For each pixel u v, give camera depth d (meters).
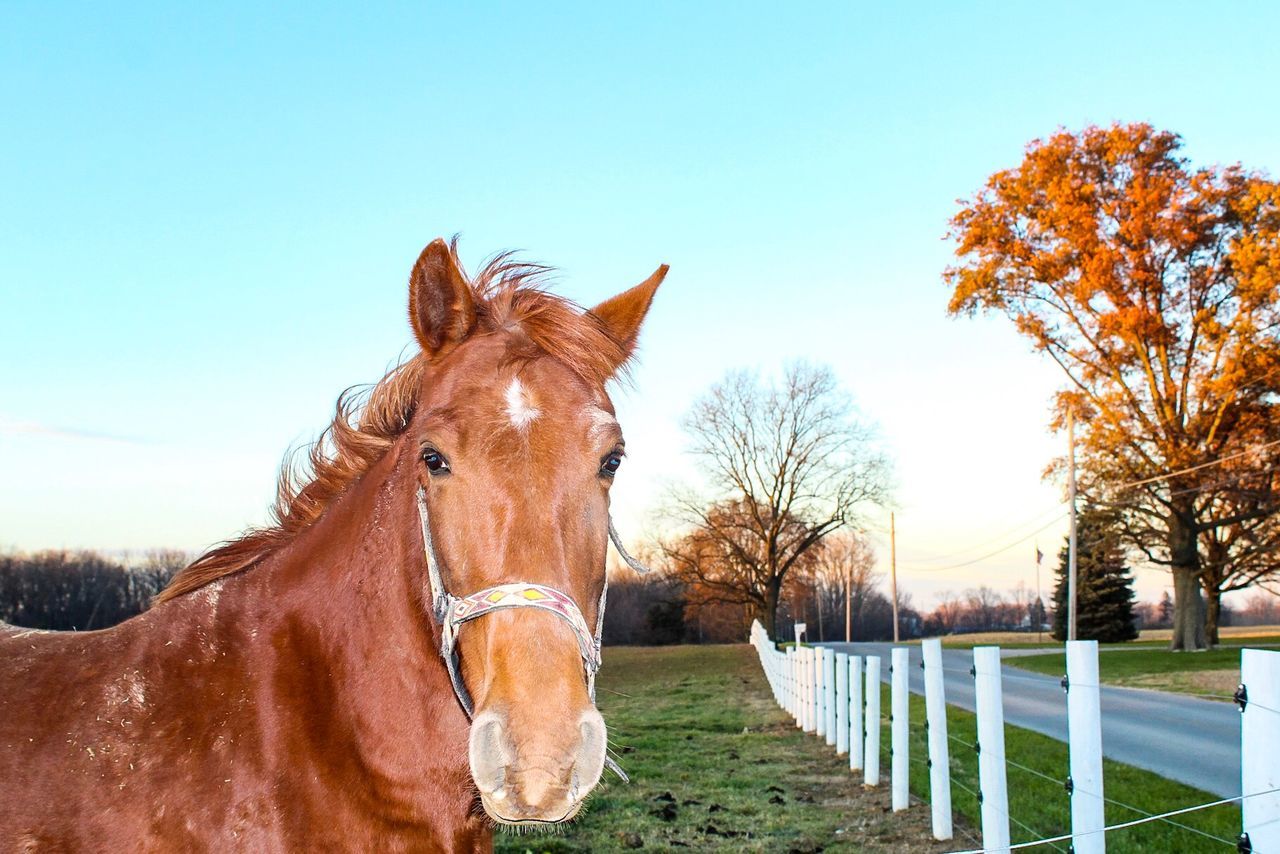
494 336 2.42
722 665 29.78
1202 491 28.48
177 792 2.22
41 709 2.30
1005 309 30.52
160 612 2.56
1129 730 11.41
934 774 6.97
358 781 2.33
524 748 1.87
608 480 2.32
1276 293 26.23
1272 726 3.04
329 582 2.54
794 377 46.62
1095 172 29.38
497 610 2.02
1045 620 89.62
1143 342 28.67
